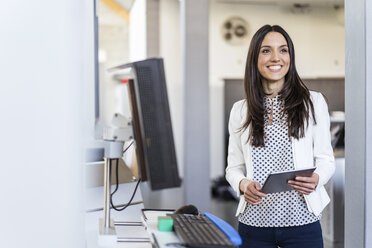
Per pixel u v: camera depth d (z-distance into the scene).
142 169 1.52
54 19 1.01
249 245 2.10
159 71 1.54
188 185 5.66
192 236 1.14
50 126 1.01
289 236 2.03
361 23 2.38
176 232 1.28
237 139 2.21
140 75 1.51
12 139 0.99
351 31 2.48
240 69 10.41
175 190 8.53
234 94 10.32
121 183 1.98
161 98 1.53
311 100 2.03
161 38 10.11
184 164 5.72
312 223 2.03
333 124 6.40
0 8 0.97
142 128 1.50
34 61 0.99
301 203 2.03
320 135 2.02
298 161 1.99
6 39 0.98
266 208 2.05
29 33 0.99
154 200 7.54
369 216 2.38
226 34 10.37
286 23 10.52
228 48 10.38
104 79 12.15
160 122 1.53
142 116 1.50
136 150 1.52
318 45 10.59
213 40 10.35
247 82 2.10
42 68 1.00
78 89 1.04
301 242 2.02
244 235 2.13
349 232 2.51
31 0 0.99
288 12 10.50
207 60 5.69
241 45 10.41
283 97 2.03
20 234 1.00
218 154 10.38
